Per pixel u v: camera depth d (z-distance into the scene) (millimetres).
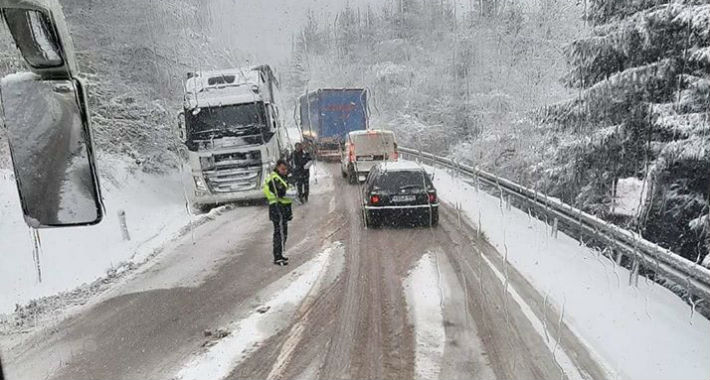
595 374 5531
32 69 1870
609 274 8992
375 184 12977
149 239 13312
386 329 6809
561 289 8203
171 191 20797
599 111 15148
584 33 16828
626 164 14531
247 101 16578
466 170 19812
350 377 5555
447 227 12891
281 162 10164
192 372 5812
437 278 8852
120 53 21188
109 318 7672
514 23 29047
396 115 33656
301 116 34938
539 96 24094
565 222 11531
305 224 13711
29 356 6473
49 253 12164
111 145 20125
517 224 13289
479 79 31047
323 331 6816
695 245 12852
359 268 9602
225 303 8070
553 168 16859
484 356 5969
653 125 13219
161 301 8320
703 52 11750
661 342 6270
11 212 13094
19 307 8719
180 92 22828
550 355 5965
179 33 22859
